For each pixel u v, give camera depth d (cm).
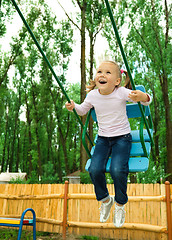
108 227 528
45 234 609
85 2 1585
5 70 2167
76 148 3070
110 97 211
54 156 2981
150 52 1617
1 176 1570
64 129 2945
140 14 1645
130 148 205
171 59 1525
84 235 552
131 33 1667
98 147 210
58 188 598
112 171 186
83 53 1555
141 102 198
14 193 644
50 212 594
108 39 1647
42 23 2267
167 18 1595
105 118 213
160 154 1753
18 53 2214
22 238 571
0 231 621
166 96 1555
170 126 1509
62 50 2378
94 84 234
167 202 487
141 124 207
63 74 2455
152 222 496
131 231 511
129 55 1761
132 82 183
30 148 2945
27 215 617
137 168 192
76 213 570
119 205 197
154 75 1692
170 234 471
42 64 2439
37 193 624
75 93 2967
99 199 202
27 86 2898
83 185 580
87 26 1570
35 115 2705
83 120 1421
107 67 204
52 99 2605
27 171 3394
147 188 518
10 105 3198
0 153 3616
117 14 1666
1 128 3142
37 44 187
